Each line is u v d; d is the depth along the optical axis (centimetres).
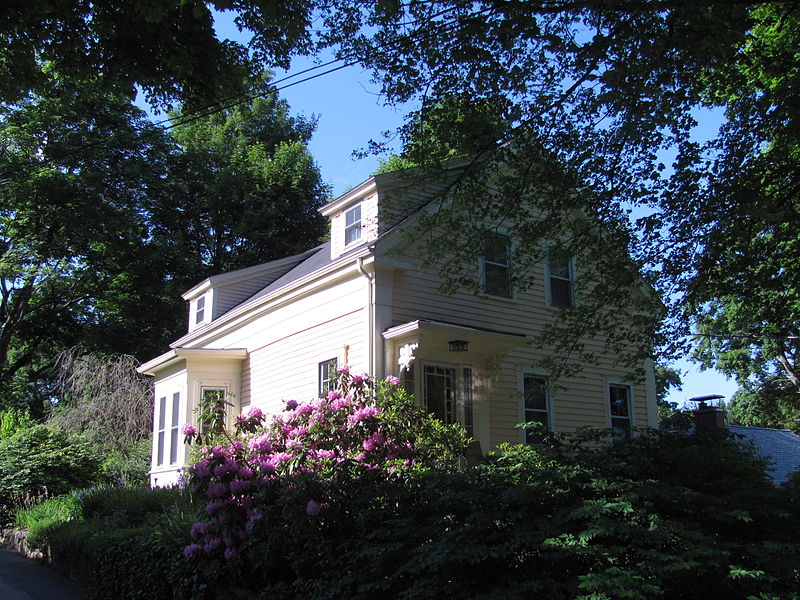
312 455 665
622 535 407
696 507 456
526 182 888
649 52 720
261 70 899
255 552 611
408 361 1036
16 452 1504
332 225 1392
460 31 737
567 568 434
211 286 1848
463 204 941
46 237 2422
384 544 509
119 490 1212
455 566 446
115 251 2548
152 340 2745
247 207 2848
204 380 1505
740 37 675
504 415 1238
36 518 1251
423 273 1186
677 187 852
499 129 815
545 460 546
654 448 539
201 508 743
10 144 2280
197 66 860
